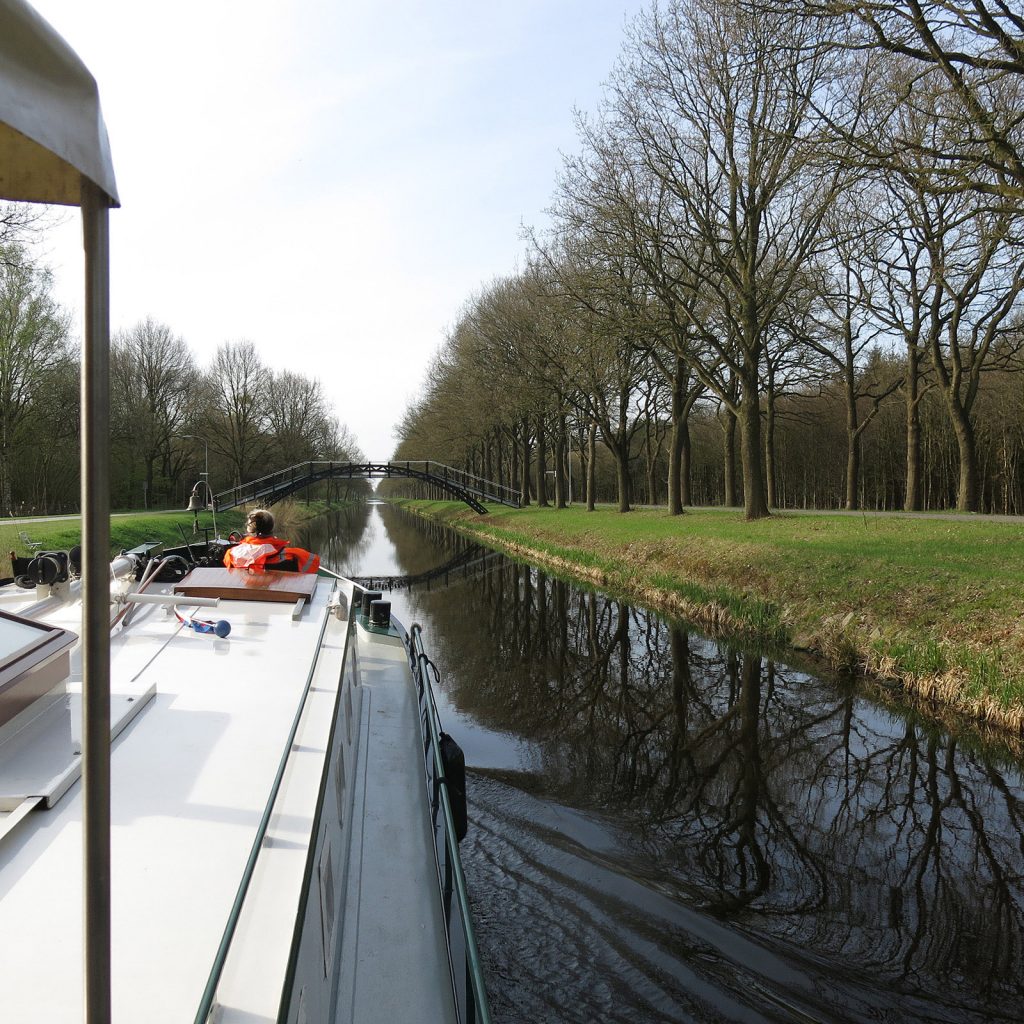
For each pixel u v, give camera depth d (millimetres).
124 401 50656
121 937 2031
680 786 7559
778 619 13703
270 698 3791
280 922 2199
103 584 1183
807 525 20766
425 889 3703
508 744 8766
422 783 4898
